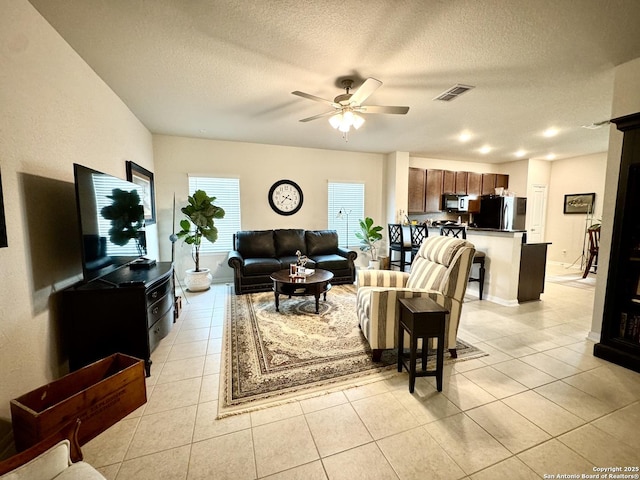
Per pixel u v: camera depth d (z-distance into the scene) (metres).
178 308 3.29
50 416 1.35
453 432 1.55
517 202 5.96
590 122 3.82
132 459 1.39
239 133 4.39
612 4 1.66
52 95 1.88
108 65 2.35
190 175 4.63
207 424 1.62
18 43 1.58
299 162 5.35
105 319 1.99
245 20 1.81
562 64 2.34
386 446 1.46
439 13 1.73
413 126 3.99
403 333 2.18
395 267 5.88
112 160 2.83
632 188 2.15
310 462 1.37
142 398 1.78
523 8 1.69
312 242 5.08
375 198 6.02
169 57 2.24
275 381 2.03
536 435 1.52
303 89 2.81
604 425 1.59
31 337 1.64
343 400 1.82
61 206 1.98
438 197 6.16
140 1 1.64
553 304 3.70
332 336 2.76
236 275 4.14
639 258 2.22
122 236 2.42
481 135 4.48
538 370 2.15
